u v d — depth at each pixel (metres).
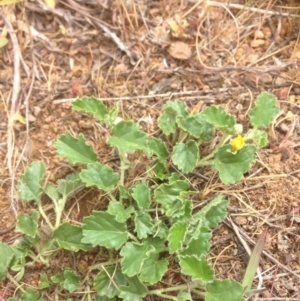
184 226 0.23
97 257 0.24
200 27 0.30
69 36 0.30
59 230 0.24
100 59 0.29
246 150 0.24
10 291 0.24
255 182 0.25
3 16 0.30
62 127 0.27
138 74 0.28
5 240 0.25
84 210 0.25
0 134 0.27
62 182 0.25
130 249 0.23
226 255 0.24
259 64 0.29
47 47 0.30
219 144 0.25
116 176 0.24
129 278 0.23
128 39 0.29
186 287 0.23
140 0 0.30
